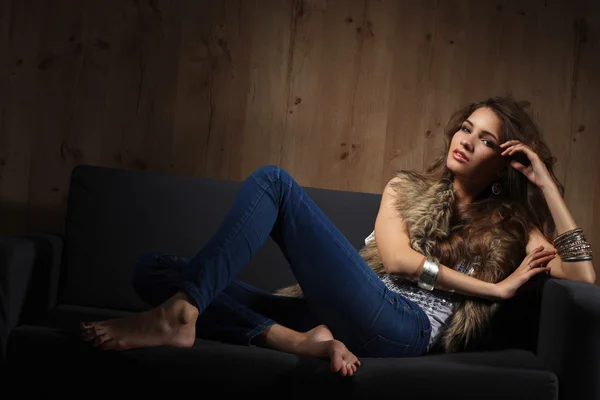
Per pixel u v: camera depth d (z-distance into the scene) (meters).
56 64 2.99
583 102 3.04
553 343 1.76
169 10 2.98
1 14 2.97
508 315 1.98
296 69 3.00
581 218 3.06
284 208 1.77
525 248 1.99
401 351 1.81
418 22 3.00
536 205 2.08
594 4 3.03
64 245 2.52
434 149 3.02
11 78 2.99
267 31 2.99
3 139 3.00
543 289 1.87
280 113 3.01
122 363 1.62
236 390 1.62
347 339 1.79
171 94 3.00
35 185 3.02
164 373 1.62
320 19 2.99
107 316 2.27
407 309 1.84
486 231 1.97
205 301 1.67
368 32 3.00
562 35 3.03
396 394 1.62
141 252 2.46
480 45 3.01
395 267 1.89
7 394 1.65
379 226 2.01
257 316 1.81
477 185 2.07
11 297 2.05
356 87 3.00
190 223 2.49
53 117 3.00
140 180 2.52
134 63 2.99
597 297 1.70
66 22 2.98
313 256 1.75
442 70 3.01
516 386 1.63
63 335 1.64
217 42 2.99
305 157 3.02
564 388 1.69
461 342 1.90
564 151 3.05
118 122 3.00
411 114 3.02
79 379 1.63
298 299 2.00
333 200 2.52
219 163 3.02
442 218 1.97
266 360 1.63
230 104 3.00
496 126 2.03
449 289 1.87
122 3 2.97
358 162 3.02
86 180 2.50
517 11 3.02
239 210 1.74
